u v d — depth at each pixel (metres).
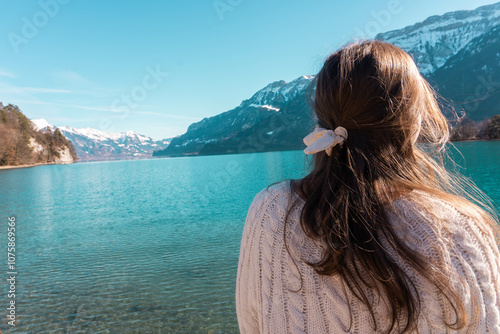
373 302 0.42
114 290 6.88
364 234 0.43
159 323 5.44
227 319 5.46
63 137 114.12
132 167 82.94
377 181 0.46
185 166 70.12
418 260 0.40
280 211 0.54
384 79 0.48
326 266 0.44
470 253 0.42
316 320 0.47
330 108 0.52
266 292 0.53
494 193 14.35
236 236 11.08
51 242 12.02
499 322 0.41
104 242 11.53
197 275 7.46
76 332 5.32
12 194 30.42
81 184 39.31
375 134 0.49
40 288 7.19
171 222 14.59
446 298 0.40
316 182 0.53
